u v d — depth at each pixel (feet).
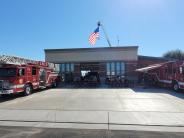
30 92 73.67
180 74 78.02
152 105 51.85
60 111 46.09
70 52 124.77
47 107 50.47
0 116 42.60
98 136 30.12
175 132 32.07
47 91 82.07
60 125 36.27
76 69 124.06
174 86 80.94
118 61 121.39
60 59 125.29
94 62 123.44
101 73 122.31
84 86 100.83
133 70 120.06
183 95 69.00
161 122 37.52
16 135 30.63
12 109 48.83
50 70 91.56
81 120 39.04
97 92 76.79
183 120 38.73
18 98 65.51
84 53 123.75
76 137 29.71
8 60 65.16
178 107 49.52
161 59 123.44
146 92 76.48
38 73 79.56
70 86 102.58
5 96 69.67
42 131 32.71
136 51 120.26
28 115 43.11
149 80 101.76
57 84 98.84
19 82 67.36
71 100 59.77
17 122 38.47
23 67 69.31
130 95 68.64
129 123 37.04
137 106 50.70
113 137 29.66
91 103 54.90
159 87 94.32
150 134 31.04
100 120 38.96
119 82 98.53
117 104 53.26
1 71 64.90
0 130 33.32
